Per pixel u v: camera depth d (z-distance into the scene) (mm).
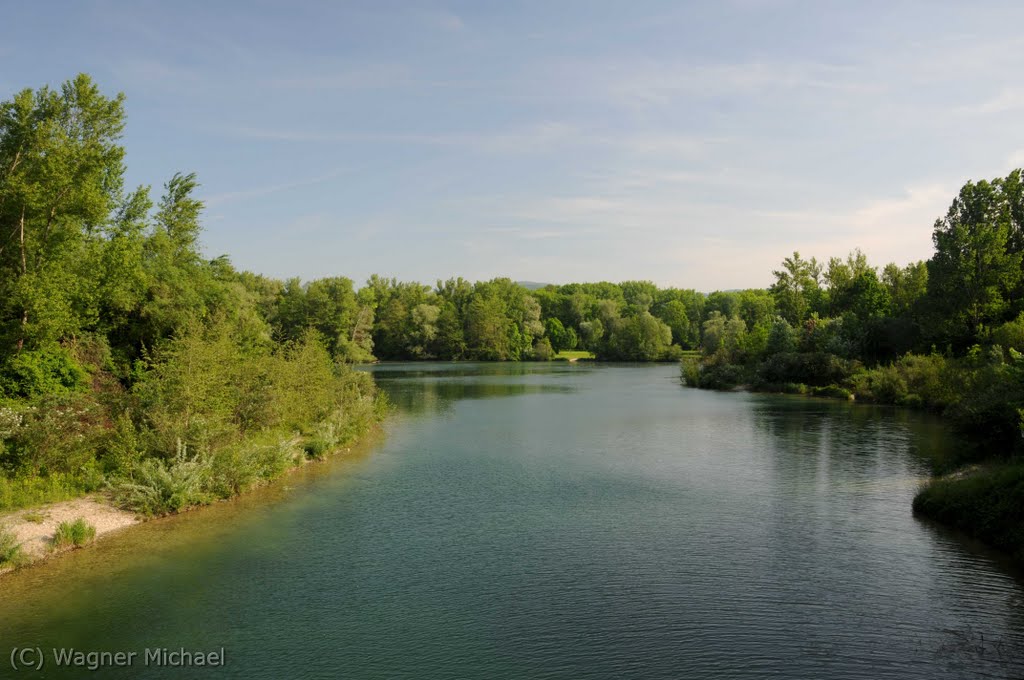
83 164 29219
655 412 49531
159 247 39188
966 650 12039
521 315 150375
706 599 14523
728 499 23094
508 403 57000
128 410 23109
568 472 27859
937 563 16406
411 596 14797
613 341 144500
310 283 119688
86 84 34000
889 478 25734
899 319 65875
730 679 11188
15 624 13195
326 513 21406
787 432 38250
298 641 12664
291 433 32844
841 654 11977
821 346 69938
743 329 116375
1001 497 18156
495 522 20500
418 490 24594
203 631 13031
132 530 19219
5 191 26406
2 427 19922
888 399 52938
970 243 58969
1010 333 49094
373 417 42031
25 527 17484
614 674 11414
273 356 36156
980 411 24938
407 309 146500
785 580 15539
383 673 11484
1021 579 15320
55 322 27078
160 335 35094
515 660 11922
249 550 17719
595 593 14938
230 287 45250
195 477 21625
